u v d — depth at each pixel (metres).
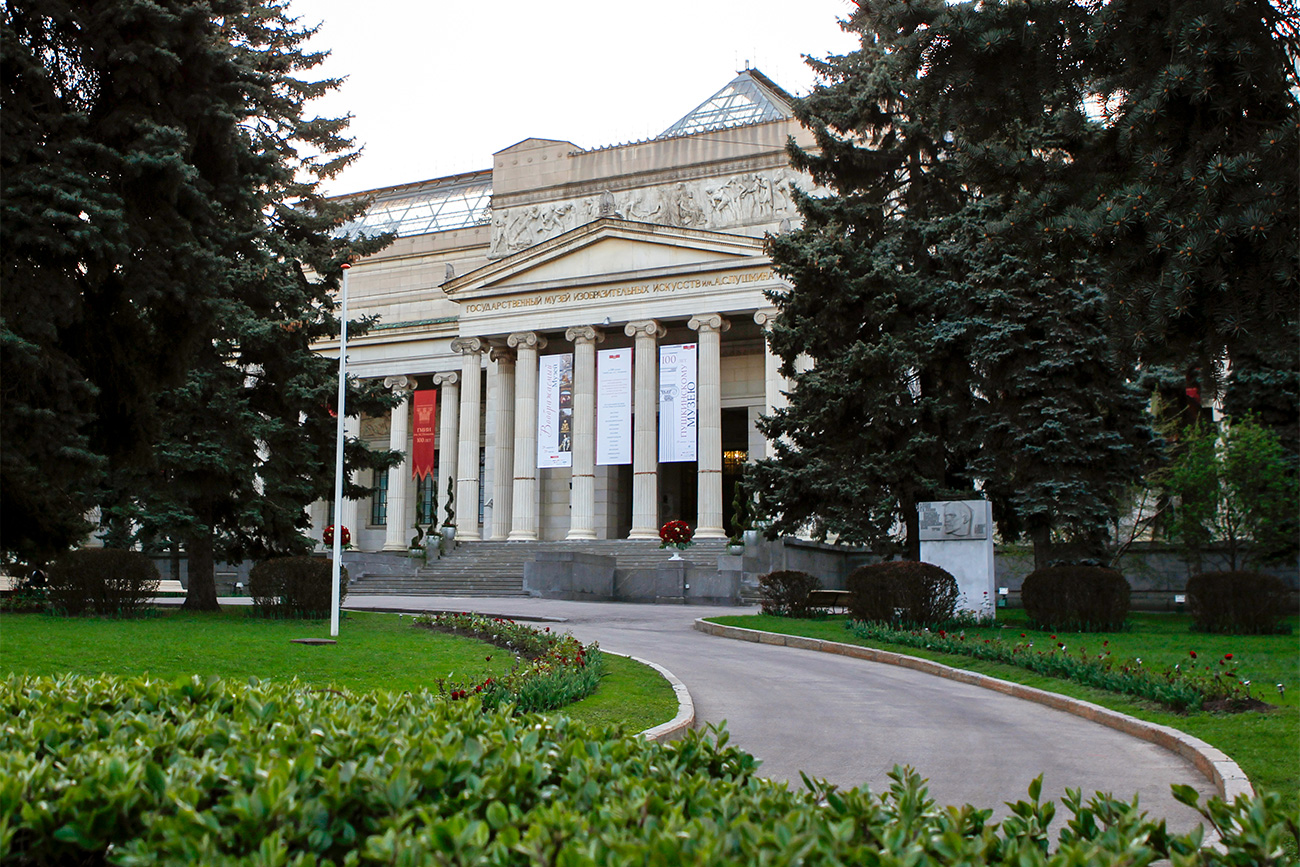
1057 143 15.08
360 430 65.81
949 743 12.66
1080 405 30.62
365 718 7.16
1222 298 12.32
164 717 7.22
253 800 4.55
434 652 19.89
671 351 50.59
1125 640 22.17
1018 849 4.39
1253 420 31.11
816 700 16.12
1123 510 33.81
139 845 4.26
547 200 59.09
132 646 19.03
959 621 25.25
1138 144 13.19
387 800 4.75
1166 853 4.82
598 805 4.79
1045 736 13.17
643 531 51.12
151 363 19.34
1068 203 14.34
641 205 56.62
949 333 30.78
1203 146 12.34
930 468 31.98
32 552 18.50
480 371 57.81
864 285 31.14
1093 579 24.53
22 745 6.16
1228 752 11.16
